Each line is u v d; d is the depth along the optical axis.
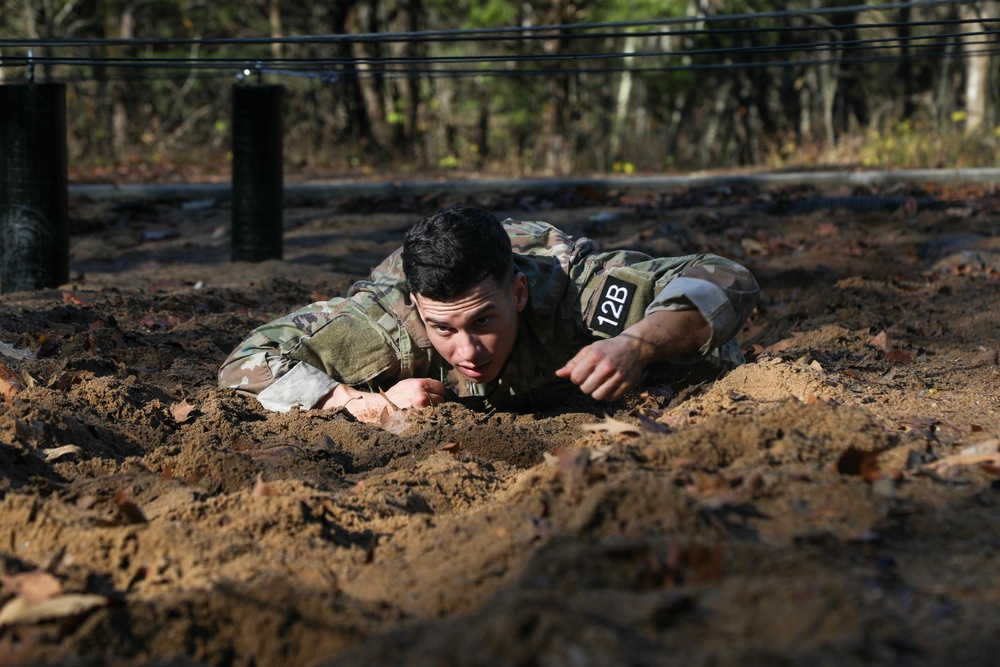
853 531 2.82
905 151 15.73
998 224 10.17
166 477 3.75
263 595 2.57
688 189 13.52
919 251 9.46
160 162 17.64
